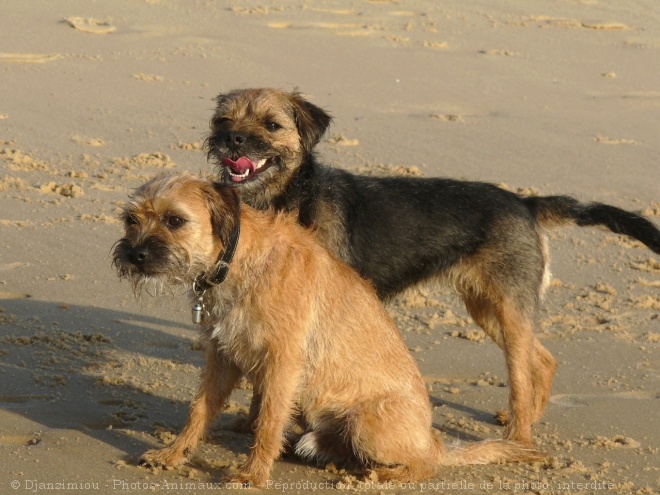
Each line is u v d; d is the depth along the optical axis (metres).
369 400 8.59
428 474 8.69
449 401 10.81
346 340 8.58
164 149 18.28
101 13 27.36
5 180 16.08
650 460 9.39
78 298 12.58
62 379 10.24
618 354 12.09
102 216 15.02
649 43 30.06
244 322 8.27
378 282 10.52
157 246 7.85
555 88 25.03
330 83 23.66
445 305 13.34
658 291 14.18
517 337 10.27
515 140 20.47
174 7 28.56
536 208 10.88
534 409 10.34
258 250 8.24
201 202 8.04
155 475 8.41
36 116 19.61
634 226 10.65
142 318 12.26
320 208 10.29
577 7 33.56
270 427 8.38
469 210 10.50
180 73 23.33
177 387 10.42
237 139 10.34
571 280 14.41
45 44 24.42
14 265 13.32
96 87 21.83
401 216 10.51
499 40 28.89
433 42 27.83
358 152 18.94
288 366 8.32
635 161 19.62
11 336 11.18
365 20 29.30
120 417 9.55
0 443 8.81
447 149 19.56
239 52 25.28
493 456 9.15
